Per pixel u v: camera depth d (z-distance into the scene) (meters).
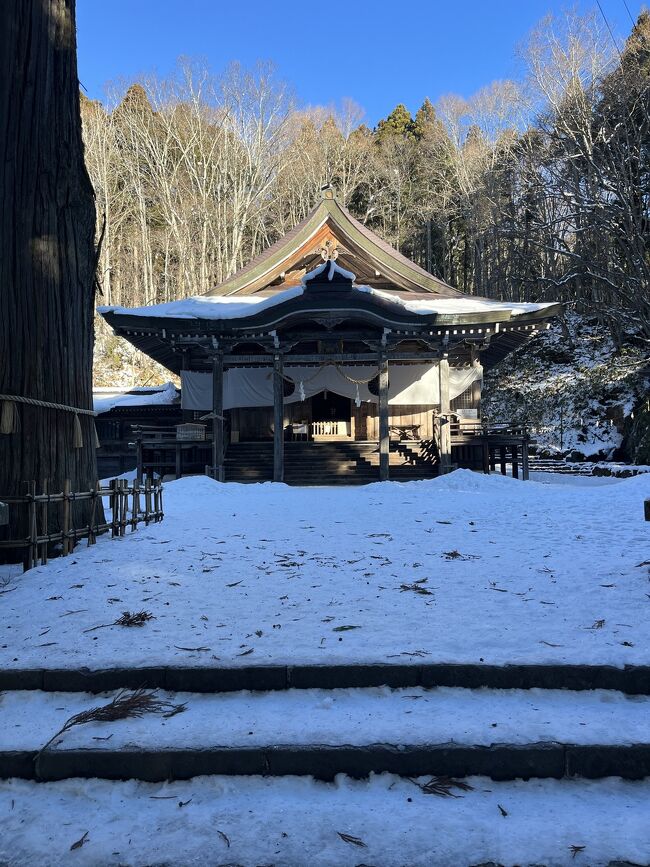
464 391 22.25
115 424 27.20
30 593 4.61
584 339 33.91
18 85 6.59
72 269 7.10
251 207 49.31
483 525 8.07
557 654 3.14
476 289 43.72
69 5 7.17
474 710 2.82
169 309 21.19
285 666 3.05
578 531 7.22
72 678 3.06
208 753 2.49
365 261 23.48
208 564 5.65
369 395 21.19
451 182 47.56
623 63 28.31
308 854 2.05
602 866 1.98
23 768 2.49
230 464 20.52
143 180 51.41
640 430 25.44
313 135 52.62
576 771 2.45
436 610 4.05
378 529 7.86
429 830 2.16
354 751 2.49
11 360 6.33
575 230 30.98
